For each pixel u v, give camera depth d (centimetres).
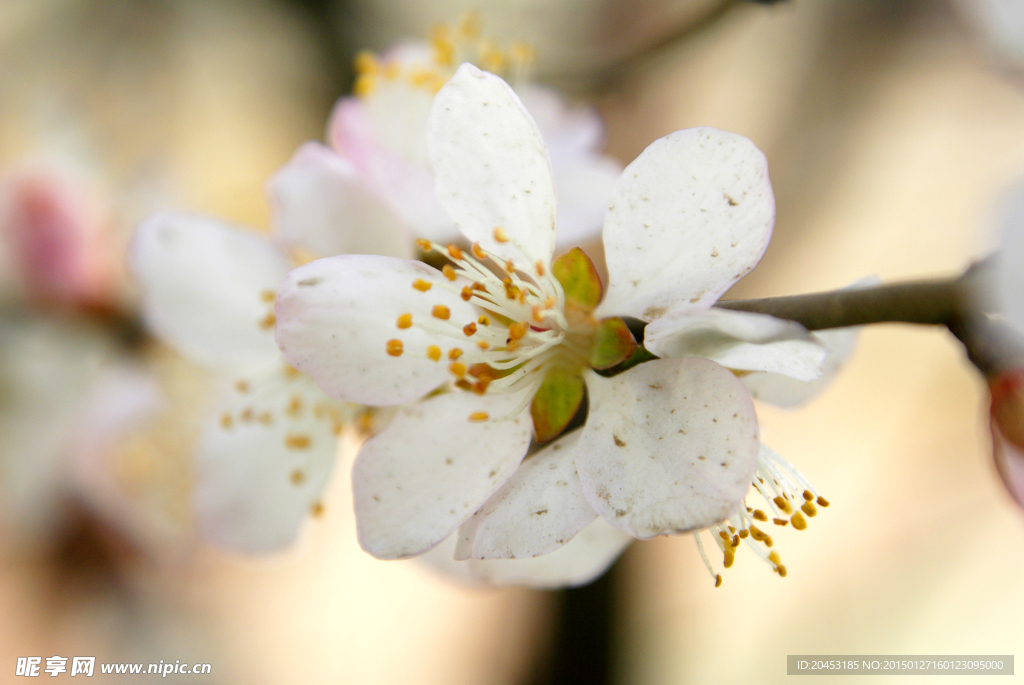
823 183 27
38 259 21
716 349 13
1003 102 28
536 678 23
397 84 16
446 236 15
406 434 14
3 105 27
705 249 13
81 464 22
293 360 14
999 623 27
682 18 20
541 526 13
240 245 15
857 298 13
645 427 13
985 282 13
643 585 24
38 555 26
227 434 15
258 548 15
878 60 27
